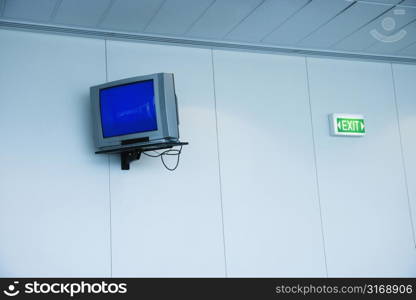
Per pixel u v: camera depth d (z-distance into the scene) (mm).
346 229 5586
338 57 5934
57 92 4688
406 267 5773
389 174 5941
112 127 4516
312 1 4547
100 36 4906
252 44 5387
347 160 5762
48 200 4488
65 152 4617
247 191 5223
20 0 4168
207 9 4574
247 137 5336
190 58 5266
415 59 6191
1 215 4324
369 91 6066
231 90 5371
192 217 4953
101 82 4863
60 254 4449
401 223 5871
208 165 5113
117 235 4660
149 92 4449
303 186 5480
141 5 4422
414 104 6289
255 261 5113
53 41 4758
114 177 4742
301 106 5664
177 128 4461
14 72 4566
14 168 4426
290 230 5324
